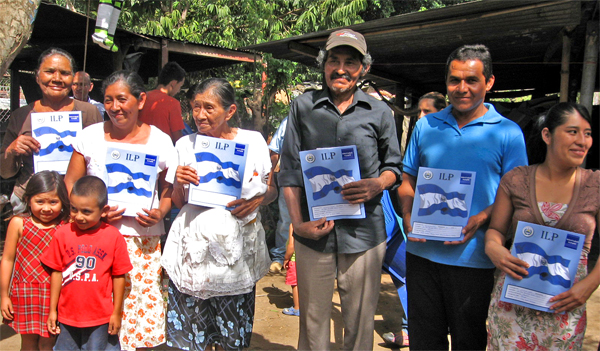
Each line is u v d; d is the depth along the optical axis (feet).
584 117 7.79
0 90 41.29
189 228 10.19
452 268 9.29
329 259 9.65
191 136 10.45
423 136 9.94
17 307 9.69
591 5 15.01
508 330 8.37
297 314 16.24
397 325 15.48
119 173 10.17
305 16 30.60
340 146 9.42
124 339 10.17
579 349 8.13
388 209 13.41
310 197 9.43
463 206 9.14
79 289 9.33
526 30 17.13
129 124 10.37
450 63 9.32
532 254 8.07
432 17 16.20
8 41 10.11
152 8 33.58
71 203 9.21
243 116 35.86
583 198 7.95
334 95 9.75
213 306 10.28
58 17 19.33
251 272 10.55
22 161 12.09
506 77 29.27
